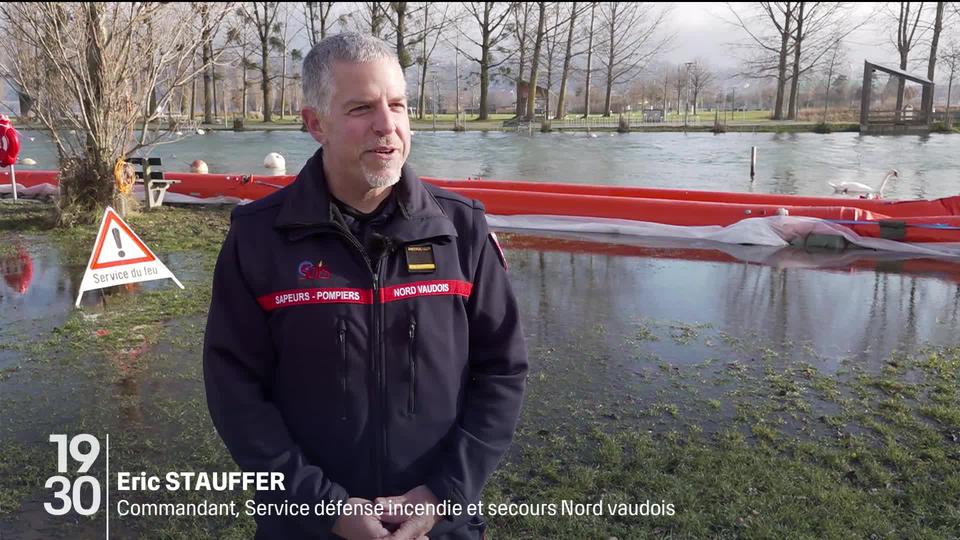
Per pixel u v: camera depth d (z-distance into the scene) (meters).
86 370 4.99
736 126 35.88
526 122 38.53
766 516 3.30
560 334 5.92
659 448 3.95
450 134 33.03
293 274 1.88
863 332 5.98
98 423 4.21
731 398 4.63
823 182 17.19
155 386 4.74
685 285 7.53
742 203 11.35
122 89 9.99
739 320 6.32
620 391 4.74
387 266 1.92
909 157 22.44
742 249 9.30
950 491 3.50
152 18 10.05
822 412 4.42
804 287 7.43
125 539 3.18
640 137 31.36
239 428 1.89
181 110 15.78
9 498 3.45
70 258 8.20
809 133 33.56
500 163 21.41
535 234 10.30
